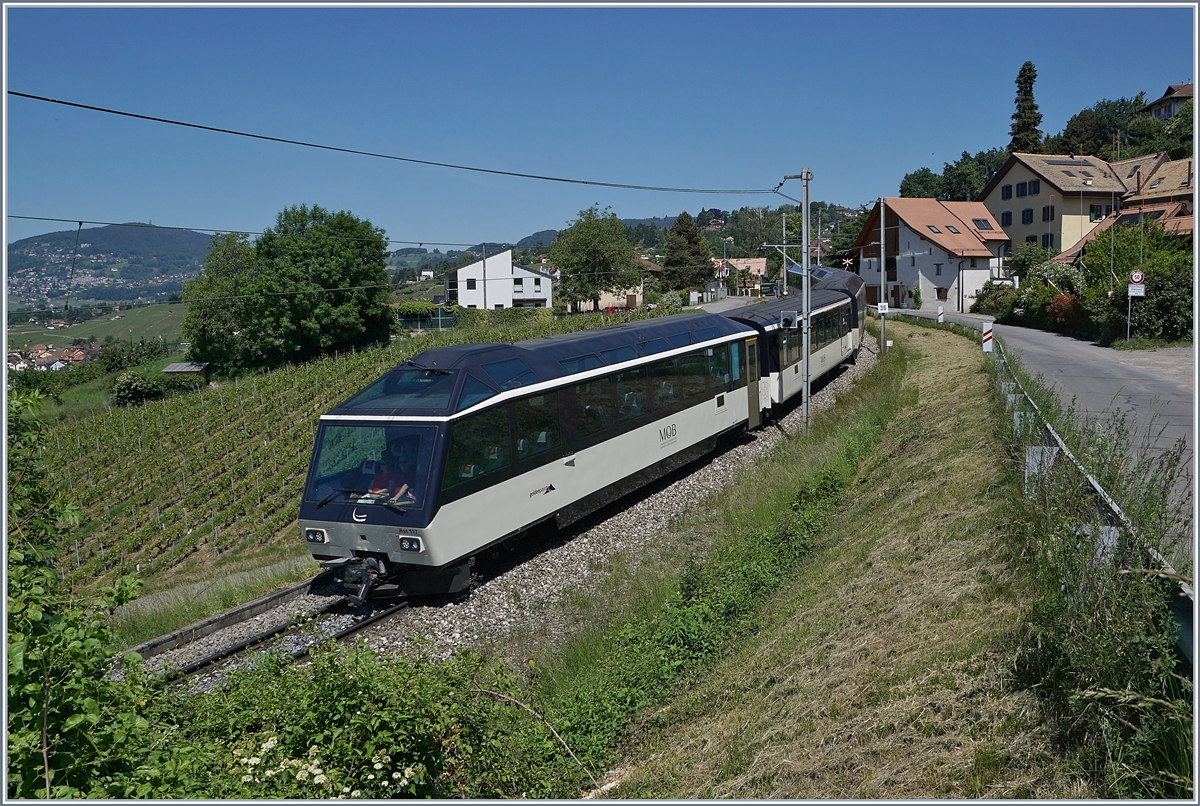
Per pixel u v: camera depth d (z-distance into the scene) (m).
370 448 11.11
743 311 23.86
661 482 17.25
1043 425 11.33
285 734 6.30
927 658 6.80
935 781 5.32
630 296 94.38
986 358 24.75
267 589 12.94
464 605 10.88
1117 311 34.16
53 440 41.16
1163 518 6.20
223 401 46.25
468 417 11.16
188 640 10.49
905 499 12.23
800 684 7.39
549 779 7.02
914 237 65.38
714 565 11.59
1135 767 4.77
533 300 86.00
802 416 22.47
